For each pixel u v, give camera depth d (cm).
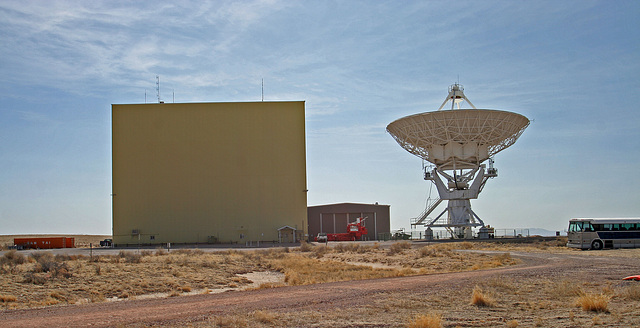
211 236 8812
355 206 10369
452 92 8544
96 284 2914
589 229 5278
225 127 9088
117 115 9075
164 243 8794
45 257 4025
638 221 5253
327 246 6912
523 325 1377
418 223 8444
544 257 4134
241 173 8988
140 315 1623
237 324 1407
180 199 8900
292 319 1481
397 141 8312
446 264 4041
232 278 3425
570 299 1817
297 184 9000
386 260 4722
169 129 9062
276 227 8888
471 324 1406
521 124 7862
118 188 8912
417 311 1614
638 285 1948
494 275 2592
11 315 1708
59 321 1541
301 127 9138
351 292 2116
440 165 8206
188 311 1688
